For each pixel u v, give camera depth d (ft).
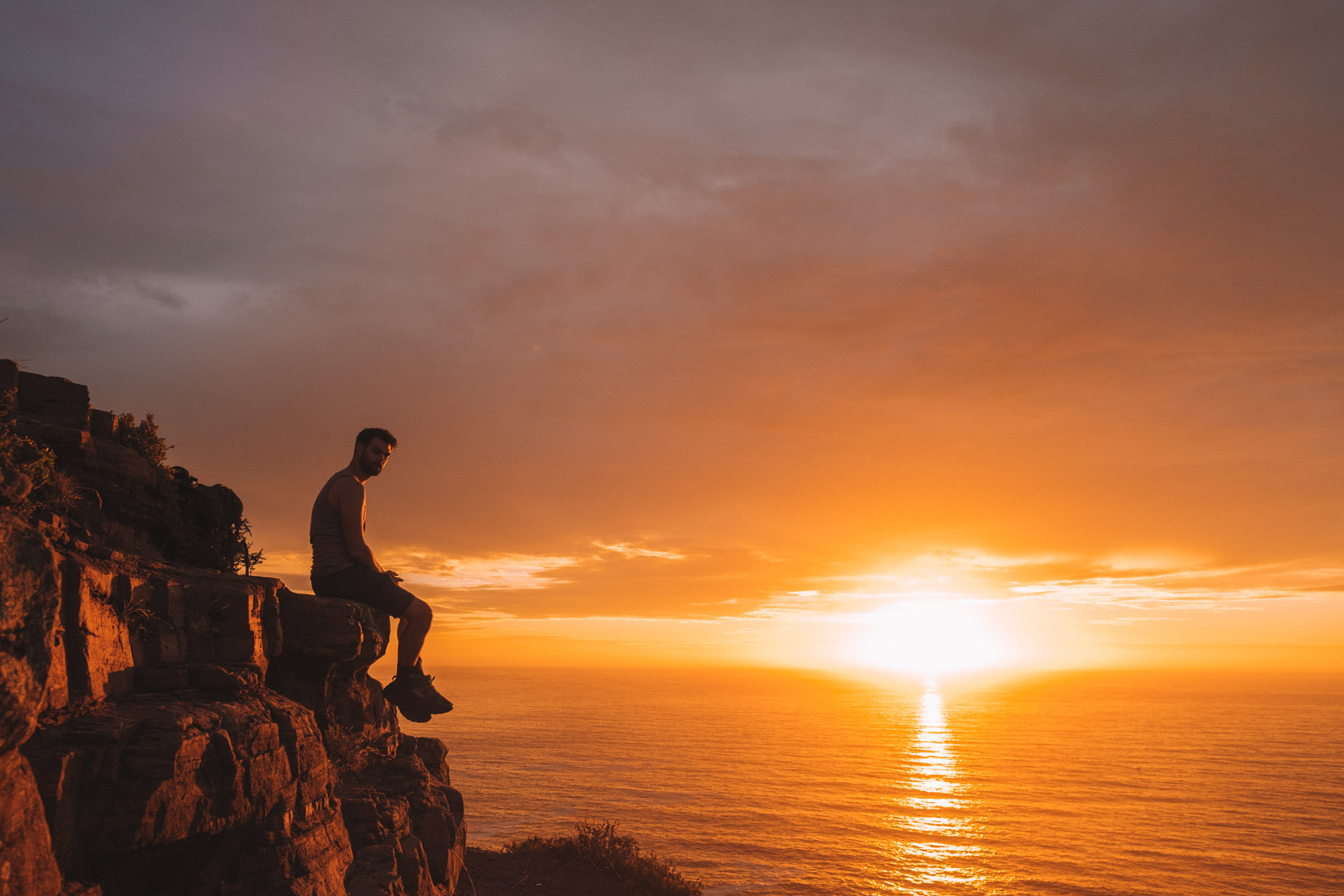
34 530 14.83
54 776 14.92
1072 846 636.89
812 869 544.62
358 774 34.27
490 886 51.88
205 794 18.13
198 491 37.68
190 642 22.21
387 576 26.48
